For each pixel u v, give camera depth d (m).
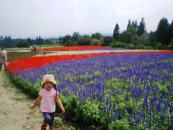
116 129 7.69
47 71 18.83
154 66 21.20
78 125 9.40
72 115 10.27
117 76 16.08
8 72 24.23
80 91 11.47
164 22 73.50
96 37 80.00
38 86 14.12
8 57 39.84
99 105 9.45
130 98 10.52
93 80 15.39
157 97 10.45
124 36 75.19
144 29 109.44
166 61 25.52
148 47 61.66
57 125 9.41
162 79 14.95
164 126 7.51
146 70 18.77
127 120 8.03
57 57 28.39
